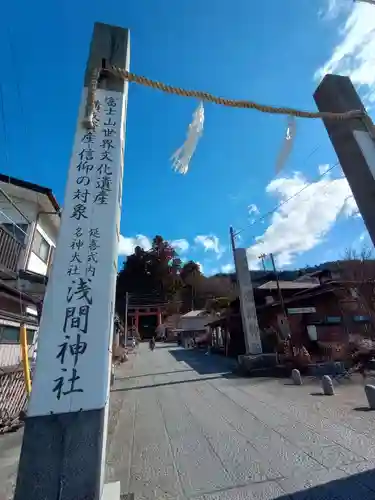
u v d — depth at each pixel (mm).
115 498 2648
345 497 3070
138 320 59688
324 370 11859
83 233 2631
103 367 2154
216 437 5383
